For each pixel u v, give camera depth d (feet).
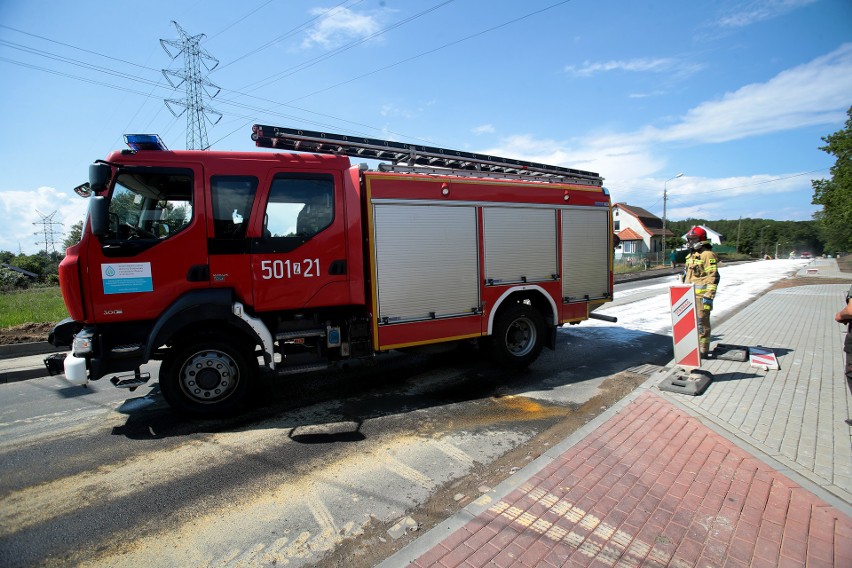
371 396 17.90
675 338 17.79
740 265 136.46
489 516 9.32
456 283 18.94
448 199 18.60
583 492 10.14
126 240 14.44
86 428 15.11
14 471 12.17
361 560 8.44
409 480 11.34
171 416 16.03
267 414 16.06
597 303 23.47
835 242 195.42
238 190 15.49
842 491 10.02
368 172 17.15
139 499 10.68
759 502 9.63
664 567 7.80
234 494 10.83
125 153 14.48
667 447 12.26
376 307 17.28
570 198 22.17
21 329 30.71
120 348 14.64
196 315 14.79
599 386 18.86
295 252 16.11
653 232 194.39
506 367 20.98
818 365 19.99
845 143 90.38
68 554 8.79
